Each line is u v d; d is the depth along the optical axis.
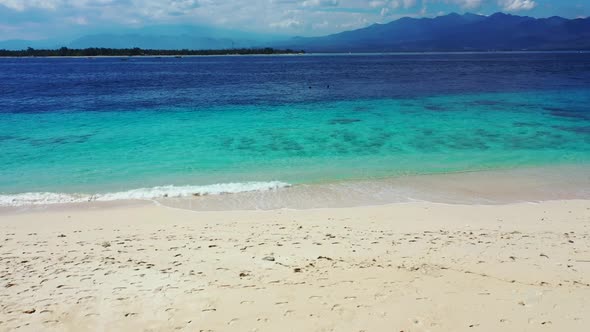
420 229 9.27
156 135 20.16
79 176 13.70
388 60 148.50
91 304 5.45
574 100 31.80
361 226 9.52
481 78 54.91
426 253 7.55
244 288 5.91
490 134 20.31
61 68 97.75
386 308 5.29
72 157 16.08
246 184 12.94
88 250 7.87
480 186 12.79
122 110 28.27
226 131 21.14
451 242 8.23
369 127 22.16
